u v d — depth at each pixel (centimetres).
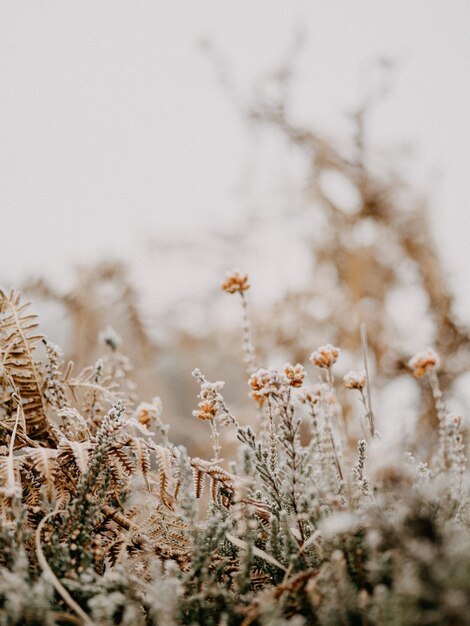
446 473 75
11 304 82
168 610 68
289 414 76
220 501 78
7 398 81
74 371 110
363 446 78
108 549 75
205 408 78
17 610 67
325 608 68
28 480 76
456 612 58
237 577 73
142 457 75
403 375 112
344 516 70
